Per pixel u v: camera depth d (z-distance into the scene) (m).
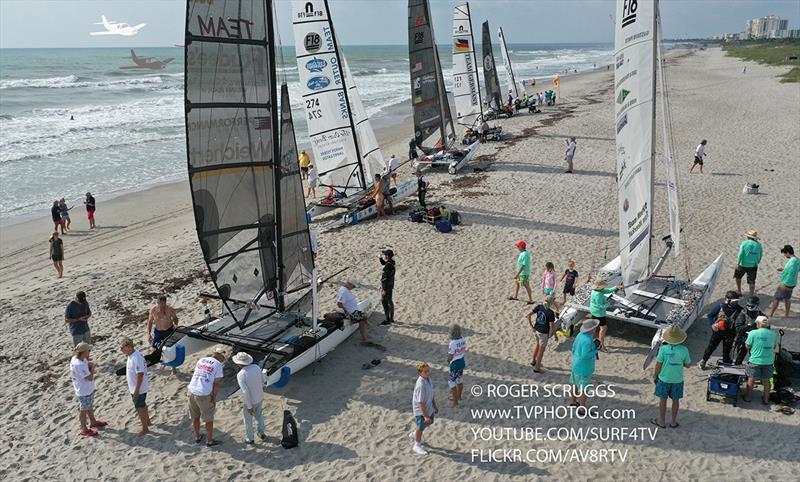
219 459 9.01
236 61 9.77
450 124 27.30
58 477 8.77
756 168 24.64
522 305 13.66
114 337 13.05
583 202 21.11
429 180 24.97
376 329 12.79
